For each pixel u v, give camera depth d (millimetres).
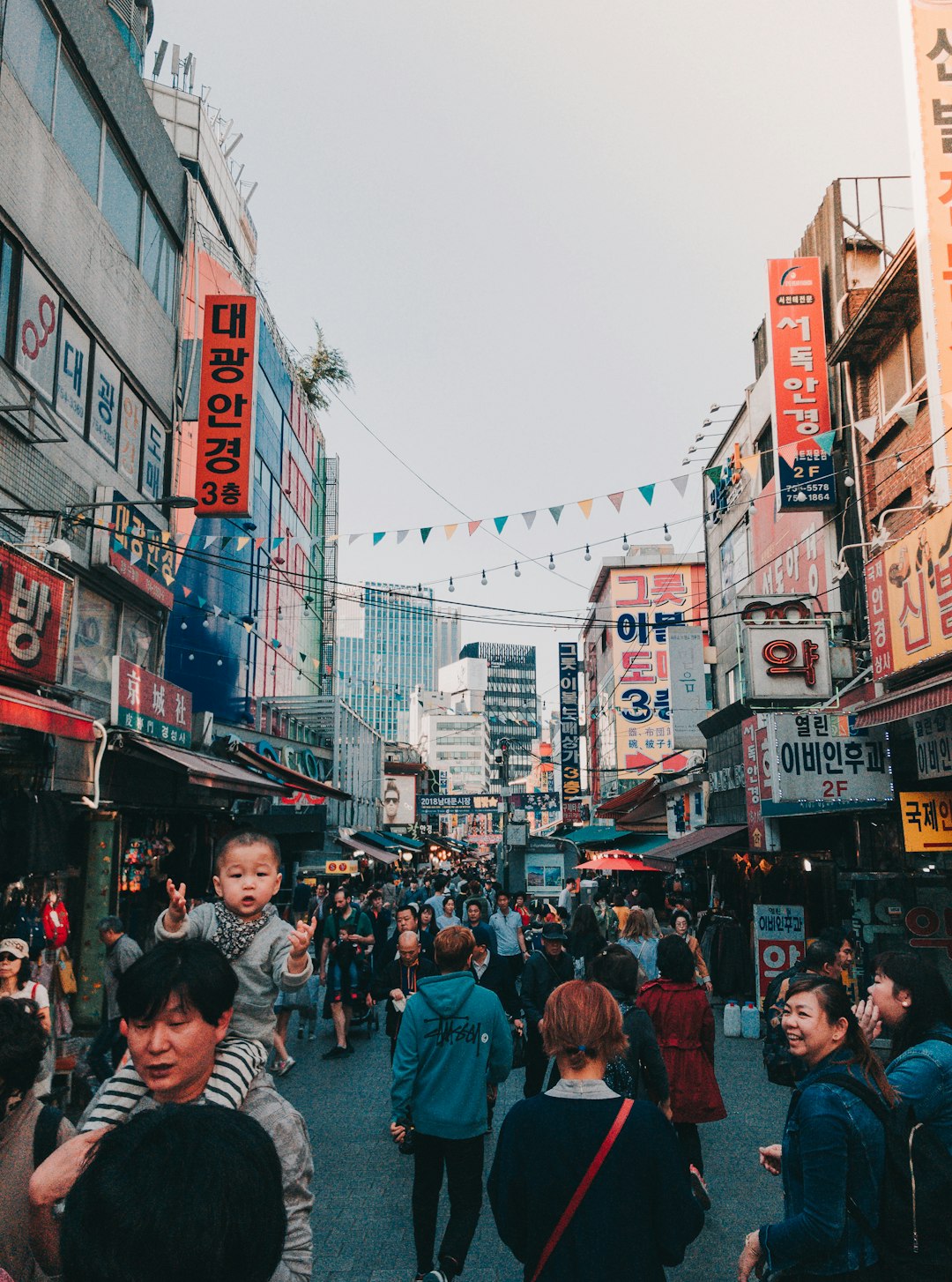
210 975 2037
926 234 10523
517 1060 7586
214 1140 1364
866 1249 2693
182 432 19062
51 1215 2072
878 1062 2963
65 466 11727
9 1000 2609
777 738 11898
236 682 22359
